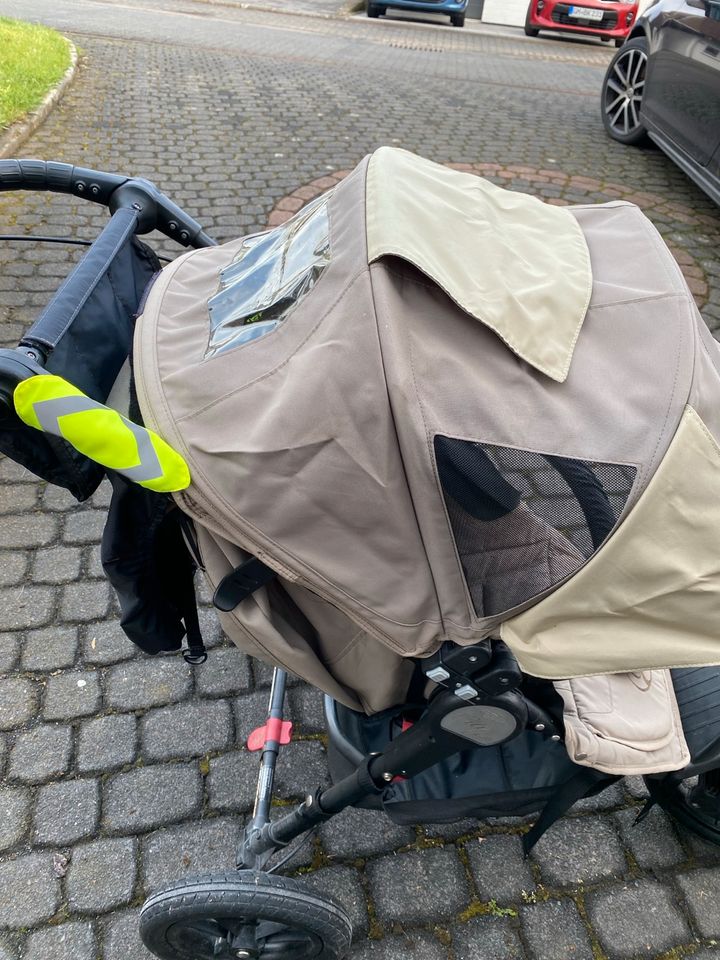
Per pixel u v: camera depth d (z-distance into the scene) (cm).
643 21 609
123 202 190
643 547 115
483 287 126
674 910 196
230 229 480
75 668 241
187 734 227
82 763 218
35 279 411
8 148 548
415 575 125
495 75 941
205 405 128
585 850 207
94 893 192
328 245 136
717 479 117
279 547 124
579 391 122
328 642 156
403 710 176
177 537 159
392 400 114
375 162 150
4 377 109
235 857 201
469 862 203
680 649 119
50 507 293
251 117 687
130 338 160
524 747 179
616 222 161
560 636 122
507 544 120
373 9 1311
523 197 165
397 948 186
